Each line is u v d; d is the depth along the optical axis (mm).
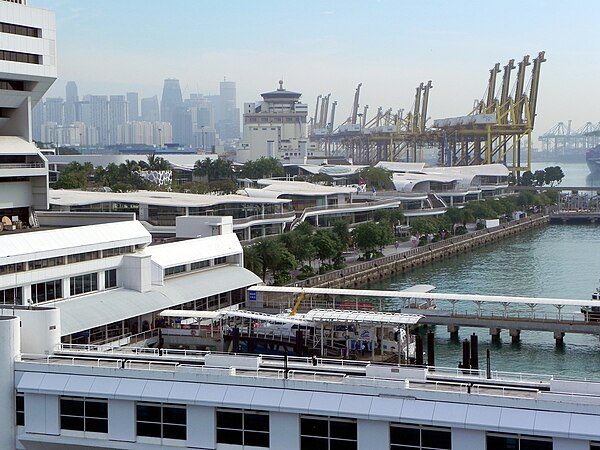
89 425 67750
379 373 64812
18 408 69500
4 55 139375
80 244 131500
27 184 152125
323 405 61719
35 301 124688
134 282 139500
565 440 56594
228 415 64312
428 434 59750
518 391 60906
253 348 137250
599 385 59938
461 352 149875
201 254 157250
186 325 140250
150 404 66062
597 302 154750
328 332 136125
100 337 126688
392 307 186500
